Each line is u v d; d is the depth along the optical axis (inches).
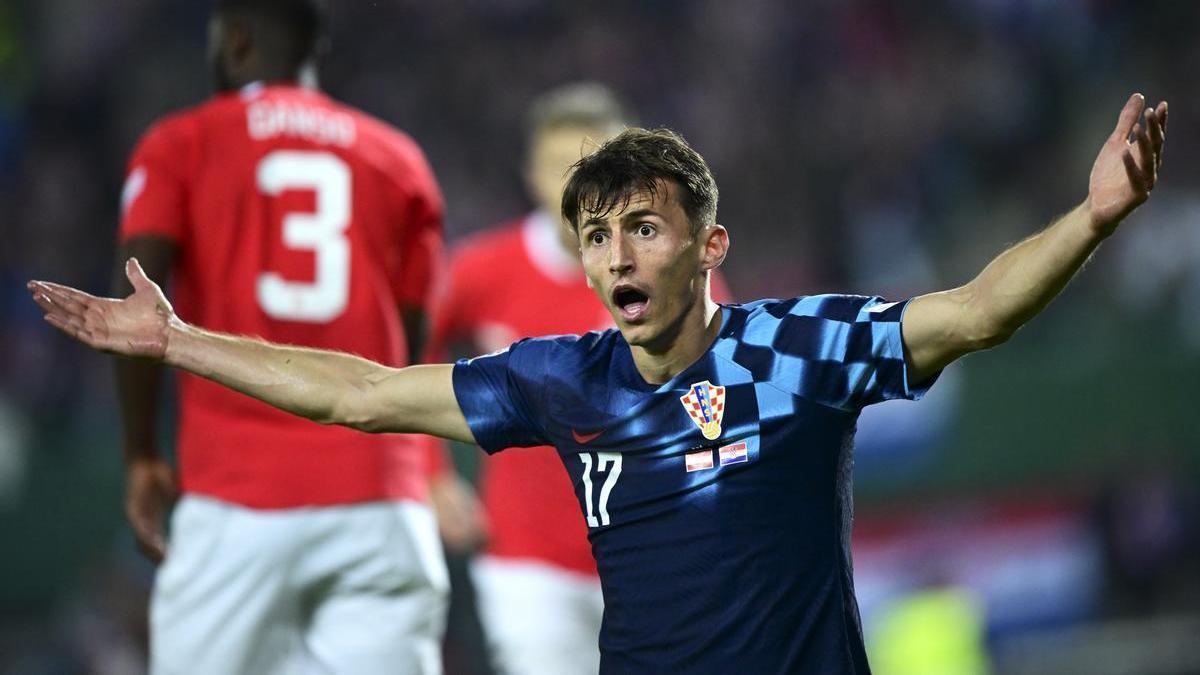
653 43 2251.5
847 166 2110.0
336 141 650.8
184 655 620.1
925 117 2155.5
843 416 440.1
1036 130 2171.5
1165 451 1577.3
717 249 447.5
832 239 2042.3
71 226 1964.8
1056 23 2234.3
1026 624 1550.2
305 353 483.5
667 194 434.0
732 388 440.8
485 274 897.5
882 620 1491.1
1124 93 2164.1
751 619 434.3
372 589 631.2
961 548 1526.8
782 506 437.1
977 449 1528.1
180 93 2113.7
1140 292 1774.1
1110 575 1581.0
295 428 618.5
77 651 1227.9
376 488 626.8
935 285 1959.9
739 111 2188.7
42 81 2068.2
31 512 1378.0
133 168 628.7
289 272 629.3
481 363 475.8
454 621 1180.5
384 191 655.8
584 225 440.1
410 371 479.8
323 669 631.2
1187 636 1526.8
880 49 2224.4
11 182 1977.1
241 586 615.2
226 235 624.4
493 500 872.9
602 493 453.1
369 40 2199.8
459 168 2148.1
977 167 2132.1
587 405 455.2
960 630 1492.4
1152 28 2220.7
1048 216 2084.2
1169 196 1884.8
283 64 658.8
